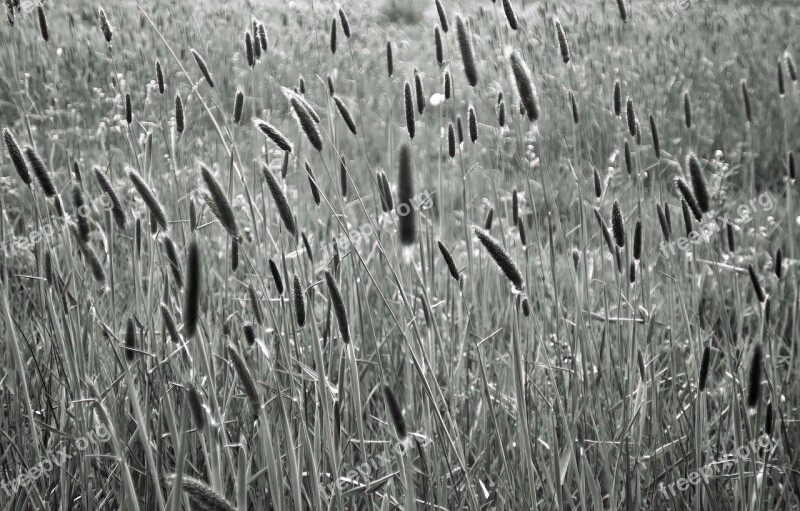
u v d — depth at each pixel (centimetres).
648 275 202
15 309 220
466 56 179
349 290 215
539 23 461
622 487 186
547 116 388
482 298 219
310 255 179
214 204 149
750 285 245
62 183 286
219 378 201
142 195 154
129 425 190
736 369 193
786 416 200
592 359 199
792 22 582
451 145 205
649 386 196
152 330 187
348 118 185
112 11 542
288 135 386
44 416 194
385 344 217
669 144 407
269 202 225
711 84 481
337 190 186
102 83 418
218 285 232
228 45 510
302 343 204
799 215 306
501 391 198
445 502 180
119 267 228
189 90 416
